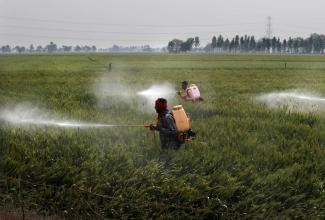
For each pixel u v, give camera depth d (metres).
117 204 7.29
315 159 9.54
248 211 7.20
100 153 9.25
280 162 9.32
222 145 10.46
